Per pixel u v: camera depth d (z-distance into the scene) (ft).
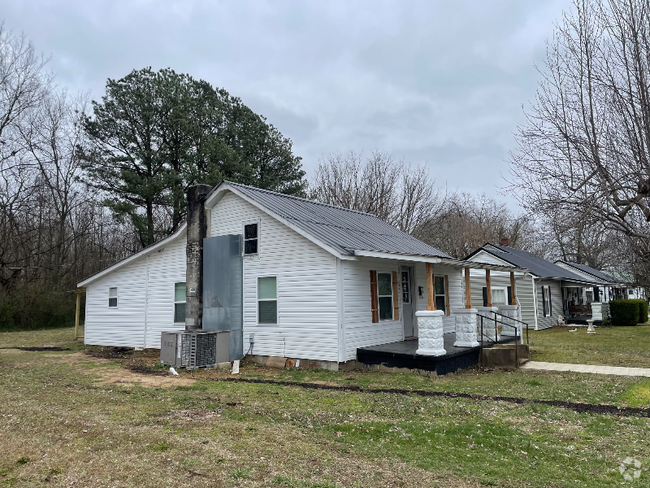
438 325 35.86
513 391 29.76
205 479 15.23
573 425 22.17
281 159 108.37
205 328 44.62
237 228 44.42
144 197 89.56
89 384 32.45
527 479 15.85
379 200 116.78
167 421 22.12
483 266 45.06
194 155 93.15
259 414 23.68
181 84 95.81
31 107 89.40
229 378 35.01
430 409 24.76
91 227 108.88
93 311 57.98
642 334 69.31
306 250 39.37
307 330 38.81
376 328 41.39
